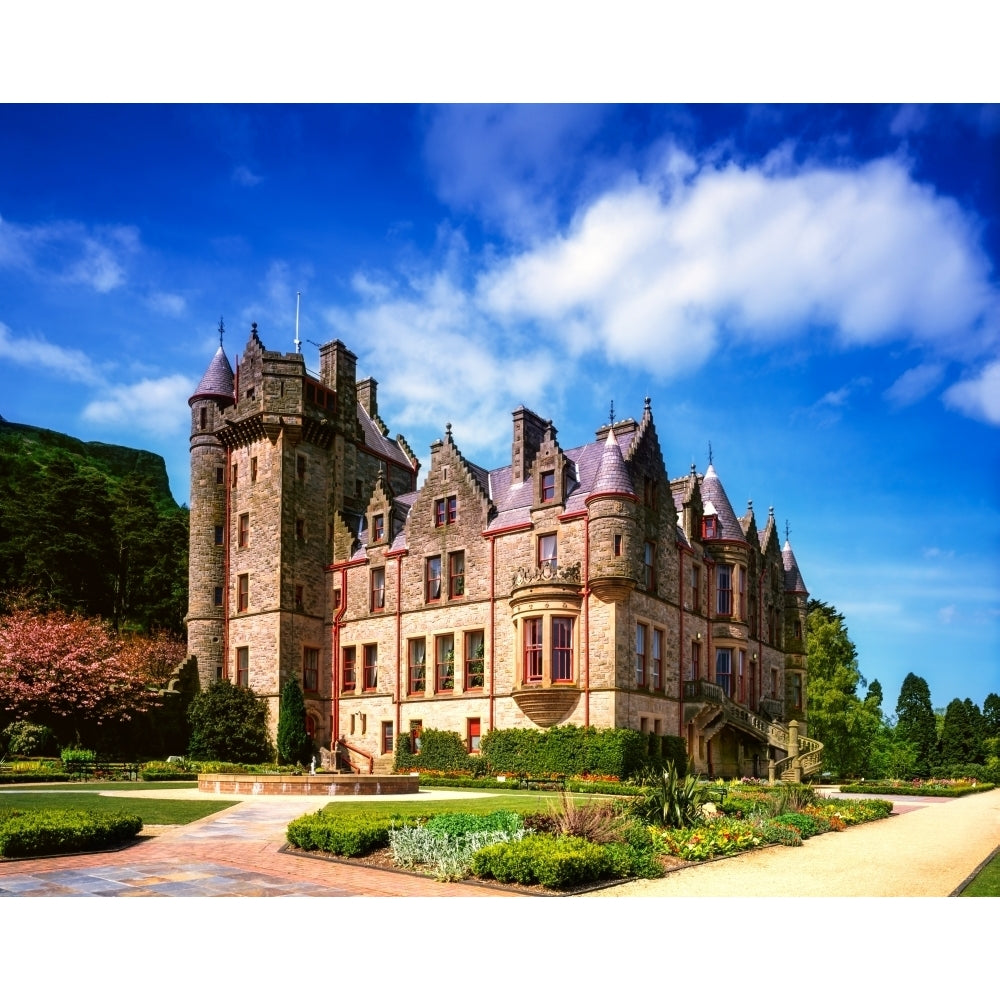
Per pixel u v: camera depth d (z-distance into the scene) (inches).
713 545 2020.2
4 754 1722.4
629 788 1344.7
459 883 595.2
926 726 3676.2
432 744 1788.9
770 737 1875.0
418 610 1910.7
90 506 2716.5
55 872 597.3
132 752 1967.3
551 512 1720.0
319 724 2054.6
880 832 1029.8
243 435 2137.1
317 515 2129.7
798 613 2423.7
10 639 1911.9
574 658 1638.8
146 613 2837.1
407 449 2508.6
